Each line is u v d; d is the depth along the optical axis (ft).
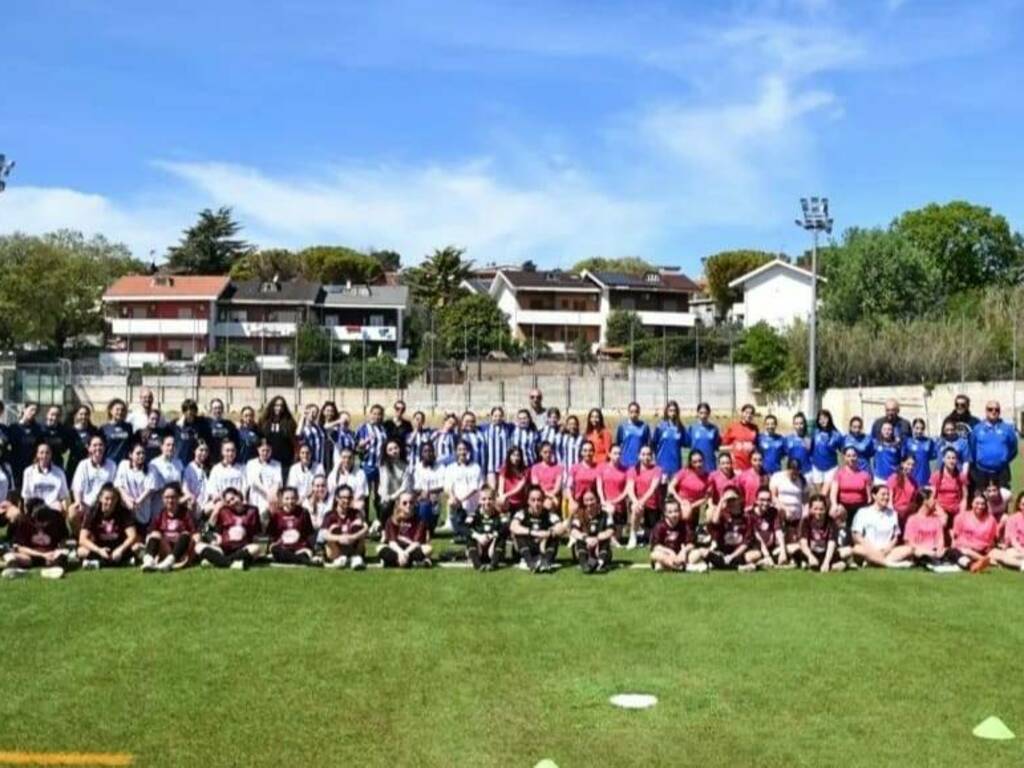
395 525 49.39
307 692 29.27
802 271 276.62
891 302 232.73
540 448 57.82
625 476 56.13
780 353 186.39
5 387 143.13
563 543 55.26
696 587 44.19
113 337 263.49
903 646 34.40
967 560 49.08
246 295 261.24
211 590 42.65
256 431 56.85
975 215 292.61
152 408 55.88
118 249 300.20
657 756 24.63
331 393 184.34
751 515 49.80
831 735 26.03
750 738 25.81
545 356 237.86
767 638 35.37
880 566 49.80
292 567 48.14
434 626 36.88
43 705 27.99
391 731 26.20
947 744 25.40
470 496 54.39
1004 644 34.68
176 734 25.90
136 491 49.98
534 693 29.30
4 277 236.02
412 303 302.45
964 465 55.11
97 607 39.29
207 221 350.43
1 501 50.55
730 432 59.47
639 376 187.62
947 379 183.83
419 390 188.34
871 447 57.52
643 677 30.83
